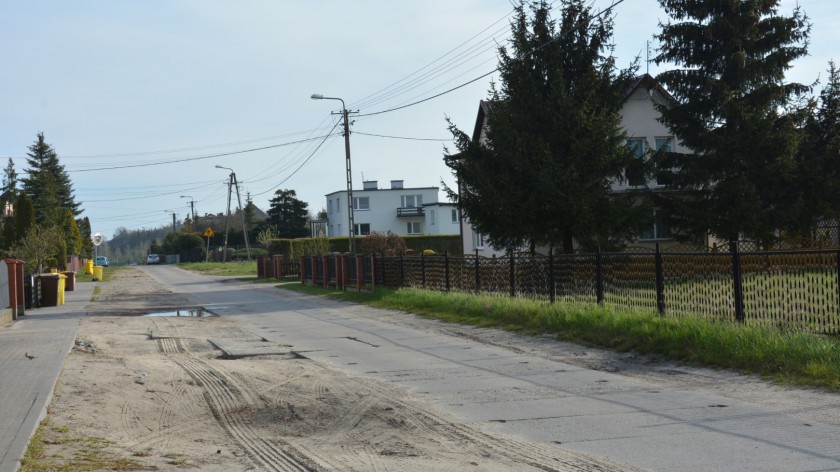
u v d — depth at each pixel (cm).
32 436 658
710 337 1072
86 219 9175
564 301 1592
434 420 769
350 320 1916
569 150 2600
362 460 625
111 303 2792
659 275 1319
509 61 2658
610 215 2528
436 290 2230
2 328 1712
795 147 2625
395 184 8738
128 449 660
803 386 860
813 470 553
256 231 10094
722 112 2723
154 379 1016
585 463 596
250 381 1019
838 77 2789
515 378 1005
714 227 2714
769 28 2720
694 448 627
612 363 1095
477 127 3931
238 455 647
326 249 5509
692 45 2792
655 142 3375
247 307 2523
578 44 2678
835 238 2764
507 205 2525
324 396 910
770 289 1088
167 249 11094
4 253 4166
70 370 1024
